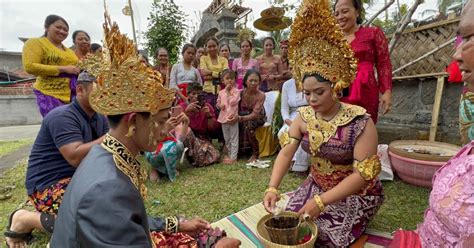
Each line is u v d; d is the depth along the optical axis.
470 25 0.83
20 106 15.40
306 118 1.89
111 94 0.97
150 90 0.99
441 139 3.96
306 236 1.54
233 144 4.30
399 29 3.67
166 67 5.32
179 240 1.53
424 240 1.08
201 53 6.93
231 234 2.09
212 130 4.52
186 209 2.80
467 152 0.98
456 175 0.91
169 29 9.40
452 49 3.77
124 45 0.99
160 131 1.06
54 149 2.20
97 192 0.86
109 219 0.84
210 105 4.54
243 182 3.43
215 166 4.10
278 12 6.85
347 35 2.82
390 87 2.77
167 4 9.51
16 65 22.58
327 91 1.65
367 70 2.73
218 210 2.75
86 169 0.96
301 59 1.74
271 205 1.78
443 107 3.96
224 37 8.76
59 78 3.53
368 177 1.62
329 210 1.82
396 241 1.28
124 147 1.03
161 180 3.60
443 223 0.94
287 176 3.56
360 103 2.76
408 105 4.42
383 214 2.52
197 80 5.12
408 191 2.93
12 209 2.98
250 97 4.29
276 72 5.39
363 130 1.68
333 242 1.76
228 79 4.24
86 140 2.25
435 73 3.89
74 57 3.72
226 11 8.91
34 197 2.23
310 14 1.62
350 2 2.67
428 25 4.03
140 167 1.09
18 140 7.80
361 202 1.83
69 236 0.86
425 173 2.88
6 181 3.87
